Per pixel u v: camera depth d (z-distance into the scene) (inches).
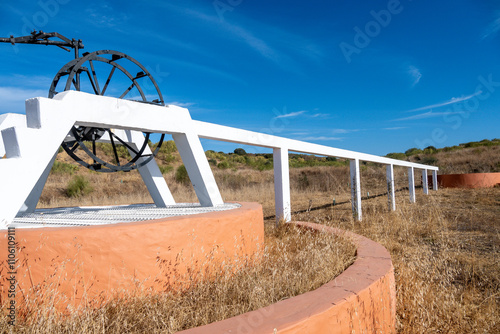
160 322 104.1
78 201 660.1
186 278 137.0
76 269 116.6
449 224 339.3
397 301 144.6
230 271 142.6
